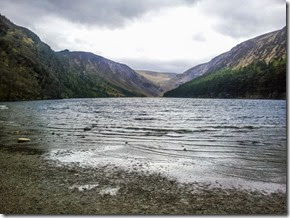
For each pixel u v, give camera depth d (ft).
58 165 64.18
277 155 76.38
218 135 115.85
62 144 91.81
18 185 49.42
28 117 193.57
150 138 106.93
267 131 128.98
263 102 531.50
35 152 78.54
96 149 84.38
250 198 44.39
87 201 42.32
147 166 64.28
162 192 46.83
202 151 82.48
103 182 51.83
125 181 52.65
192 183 51.88
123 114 238.48
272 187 49.80
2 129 127.13
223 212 38.86
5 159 69.26
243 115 231.09
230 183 51.98
